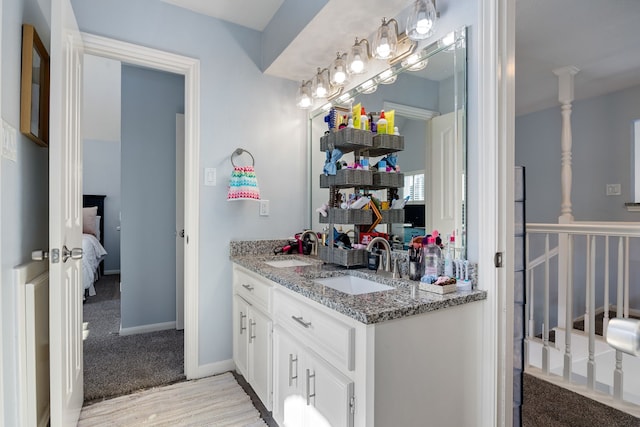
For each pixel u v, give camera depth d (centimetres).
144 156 304
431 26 144
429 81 161
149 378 219
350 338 111
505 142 136
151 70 305
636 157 343
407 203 174
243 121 238
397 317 110
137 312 301
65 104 139
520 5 209
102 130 539
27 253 139
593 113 373
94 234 525
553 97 371
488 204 135
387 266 171
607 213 362
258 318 186
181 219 311
